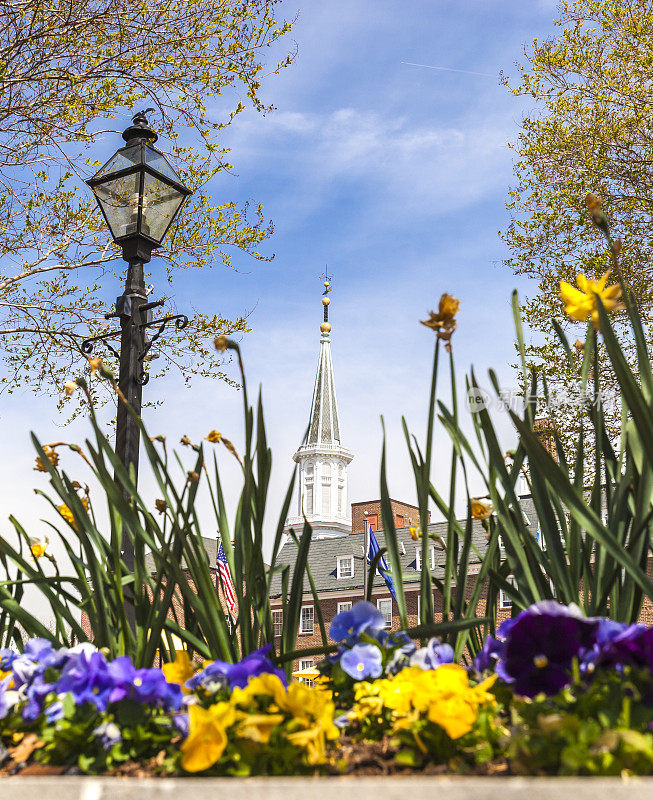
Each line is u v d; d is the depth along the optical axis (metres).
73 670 1.59
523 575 1.95
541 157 12.58
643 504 1.75
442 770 1.33
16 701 1.74
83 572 2.29
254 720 1.38
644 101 12.16
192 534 2.11
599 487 1.92
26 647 1.94
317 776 1.38
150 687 1.56
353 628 1.93
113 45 8.90
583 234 12.59
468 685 1.56
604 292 1.89
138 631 2.08
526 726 1.31
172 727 1.57
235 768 1.39
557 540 1.93
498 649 1.66
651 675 1.30
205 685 1.68
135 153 5.47
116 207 5.43
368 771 1.38
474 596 2.03
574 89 12.69
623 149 12.42
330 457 80.56
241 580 2.13
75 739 1.52
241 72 9.20
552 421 2.10
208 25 8.94
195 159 10.71
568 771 1.11
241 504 2.19
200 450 2.15
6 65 8.27
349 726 1.69
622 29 12.35
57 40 8.46
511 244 12.88
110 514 2.09
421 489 2.11
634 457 1.82
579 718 1.28
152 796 1.01
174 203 5.59
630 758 1.11
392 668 1.80
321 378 84.31
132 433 4.72
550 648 1.48
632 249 11.99
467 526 2.05
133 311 5.13
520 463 2.11
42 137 9.23
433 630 1.83
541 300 12.39
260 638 2.12
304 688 1.47
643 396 1.61
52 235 10.61
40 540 2.52
